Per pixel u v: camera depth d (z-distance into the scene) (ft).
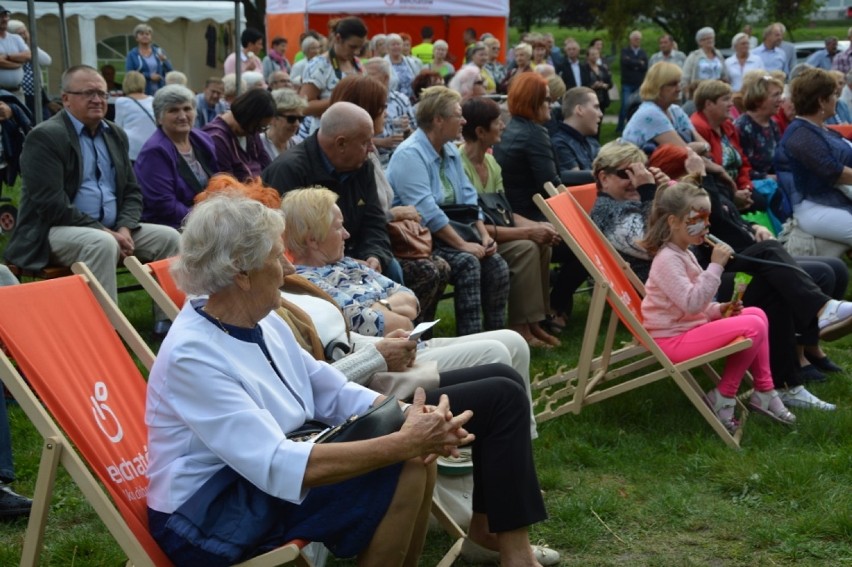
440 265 19.03
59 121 19.63
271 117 22.74
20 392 8.55
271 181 16.62
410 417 8.64
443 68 53.52
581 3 131.03
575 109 25.95
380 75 27.37
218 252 8.40
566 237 16.11
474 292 19.69
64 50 33.68
